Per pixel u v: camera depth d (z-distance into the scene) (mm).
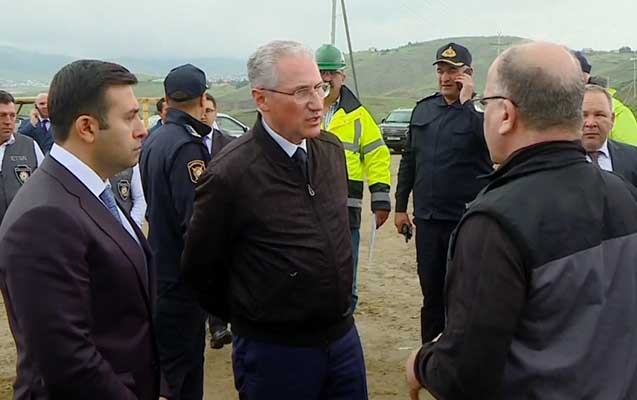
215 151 4391
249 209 2764
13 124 5336
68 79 2201
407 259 8453
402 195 5043
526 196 1823
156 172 3984
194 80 4090
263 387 2865
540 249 1775
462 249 1852
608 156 3768
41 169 2195
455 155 4523
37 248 2027
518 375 1808
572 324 1805
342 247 2898
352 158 4930
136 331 2275
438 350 1918
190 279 2963
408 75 104812
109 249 2170
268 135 2803
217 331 5469
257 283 2807
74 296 2064
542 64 1860
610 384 1832
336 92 5023
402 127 23438
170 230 3990
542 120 1866
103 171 2262
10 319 2170
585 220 1833
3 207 5258
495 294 1767
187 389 4086
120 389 2154
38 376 2113
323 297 2809
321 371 2891
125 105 2240
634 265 1900
